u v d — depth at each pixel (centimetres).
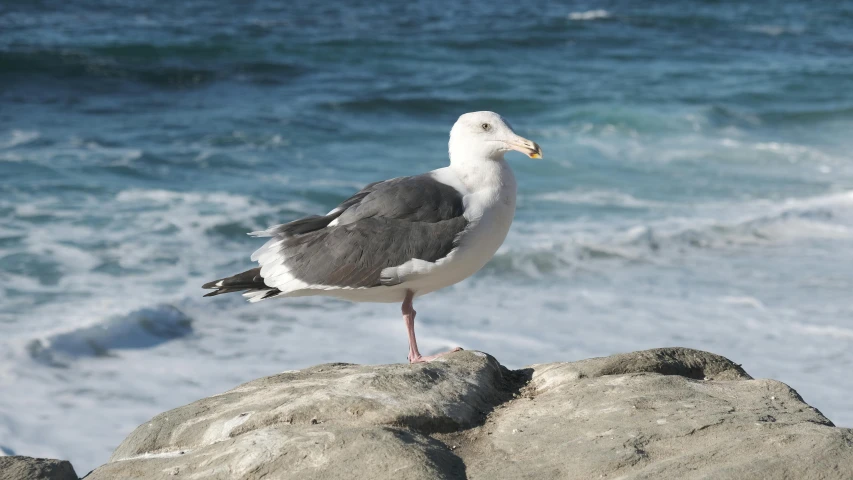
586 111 2678
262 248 629
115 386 1026
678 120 2634
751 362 1109
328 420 468
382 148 2225
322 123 2416
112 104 2486
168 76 2808
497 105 2733
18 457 488
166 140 2141
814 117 2803
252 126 2322
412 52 3488
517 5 5281
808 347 1164
